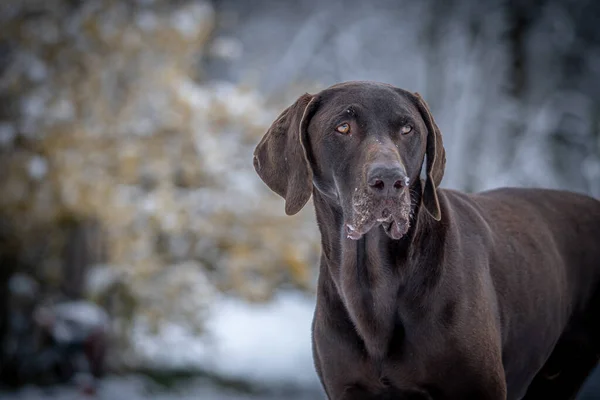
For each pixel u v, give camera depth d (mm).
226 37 27078
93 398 13750
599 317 5375
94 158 14867
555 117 24203
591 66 25062
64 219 15164
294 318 23984
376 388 4418
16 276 15594
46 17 15320
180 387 15484
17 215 15086
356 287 4348
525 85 24734
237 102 16312
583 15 25359
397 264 4289
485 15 24922
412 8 26469
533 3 24906
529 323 4824
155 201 15180
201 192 16109
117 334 15656
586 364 5445
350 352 4422
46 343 14594
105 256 15625
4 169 14656
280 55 27281
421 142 4281
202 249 16188
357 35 26859
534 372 5043
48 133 14648
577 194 5621
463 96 23969
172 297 15828
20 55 15055
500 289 4656
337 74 26875
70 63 15234
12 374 14695
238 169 16672
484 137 23859
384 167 3957
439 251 4344
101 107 15148
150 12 15844
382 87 4336
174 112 15594
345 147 4215
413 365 4312
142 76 15633
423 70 25578
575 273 5285
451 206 4664
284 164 4477
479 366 4293
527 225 5074
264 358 18953
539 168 23484
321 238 4566
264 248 16328
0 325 14977
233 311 24656
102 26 15266
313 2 27453
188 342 16453
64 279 15531
